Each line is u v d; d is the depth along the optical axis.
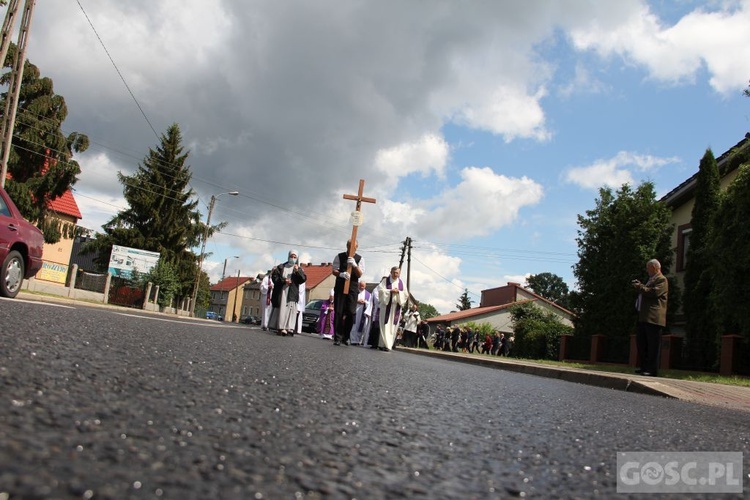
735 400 7.02
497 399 4.24
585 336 22.50
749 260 14.08
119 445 1.55
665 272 21.84
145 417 1.94
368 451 1.96
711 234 16.11
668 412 4.86
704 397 7.04
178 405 2.24
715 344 15.81
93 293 27.77
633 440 2.91
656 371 10.20
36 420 1.67
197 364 3.61
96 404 2.01
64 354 3.09
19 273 9.76
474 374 7.24
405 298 13.50
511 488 1.71
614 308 21.83
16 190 25.95
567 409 4.11
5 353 2.81
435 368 7.52
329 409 2.72
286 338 11.22
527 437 2.66
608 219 22.64
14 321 4.44
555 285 95.81
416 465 1.85
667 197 23.91
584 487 1.82
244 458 1.62
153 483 1.29
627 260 21.88
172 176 42.78
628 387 8.05
